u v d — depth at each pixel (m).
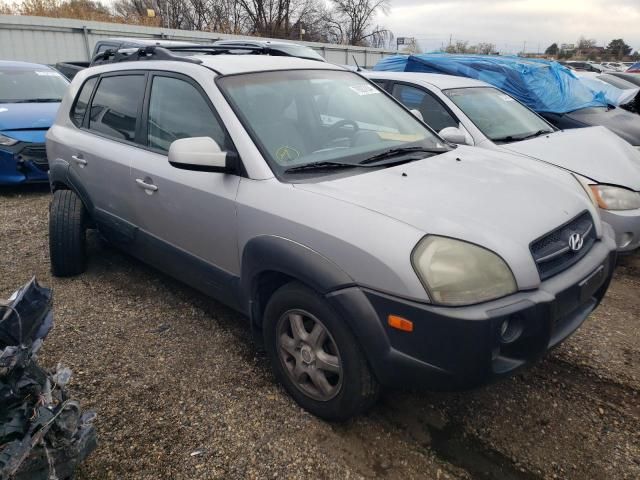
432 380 2.27
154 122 3.62
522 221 2.47
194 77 3.30
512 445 2.61
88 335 3.54
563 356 3.36
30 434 1.79
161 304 3.99
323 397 2.68
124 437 2.62
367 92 3.81
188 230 3.30
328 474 2.41
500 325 2.18
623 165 4.81
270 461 2.48
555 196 2.80
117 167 3.81
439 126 5.48
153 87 3.68
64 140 4.49
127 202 3.81
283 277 2.78
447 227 2.31
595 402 2.93
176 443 2.58
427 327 2.19
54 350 3.35
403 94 5.83
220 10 41.59
